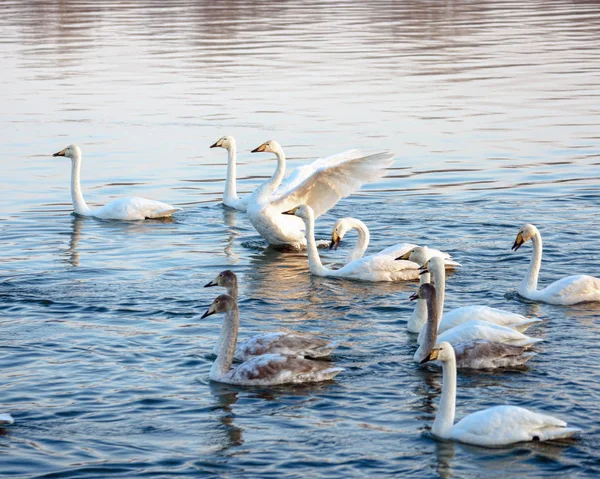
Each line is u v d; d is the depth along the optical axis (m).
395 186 23.30
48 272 17.30
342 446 10.73
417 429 11.14
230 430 11.16
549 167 24.53
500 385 12.29
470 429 10.77
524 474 10.05
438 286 14.16
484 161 25.22
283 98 32.97
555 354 13.34
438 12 57.56
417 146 26.73
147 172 25.03
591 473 10.04
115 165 25.55
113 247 19.14
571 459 10.34
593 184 22.97
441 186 23.14
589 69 37.56
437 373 12.80
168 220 21.48
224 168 25.55
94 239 19.72
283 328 14.61
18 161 25.80
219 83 35.56
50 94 34.06
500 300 15.84
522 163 24.94
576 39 45.34
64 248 18.98
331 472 10.16
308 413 11.58
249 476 10.10
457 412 11.52
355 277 17.39
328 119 29.89
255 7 60.53
